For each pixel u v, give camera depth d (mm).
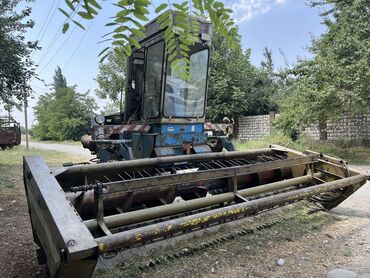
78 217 1978
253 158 4547
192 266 2875
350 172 4324
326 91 10555
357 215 4410
